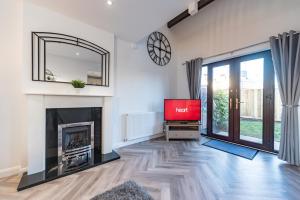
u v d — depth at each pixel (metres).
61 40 2.38
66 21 2.45
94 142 2.86
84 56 2.64
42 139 2.17
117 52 3.38
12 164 2.14
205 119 4.34
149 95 4.06
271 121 3.03
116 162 2.59
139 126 3.71
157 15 2.57
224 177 2.12
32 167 2.09
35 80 2.12
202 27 4.03
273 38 2.65
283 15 2.66
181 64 4.69
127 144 3.54
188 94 4.51
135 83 3.75
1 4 2.04
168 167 2.41
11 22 2.10
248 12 3.12
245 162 2.59
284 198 1.69
